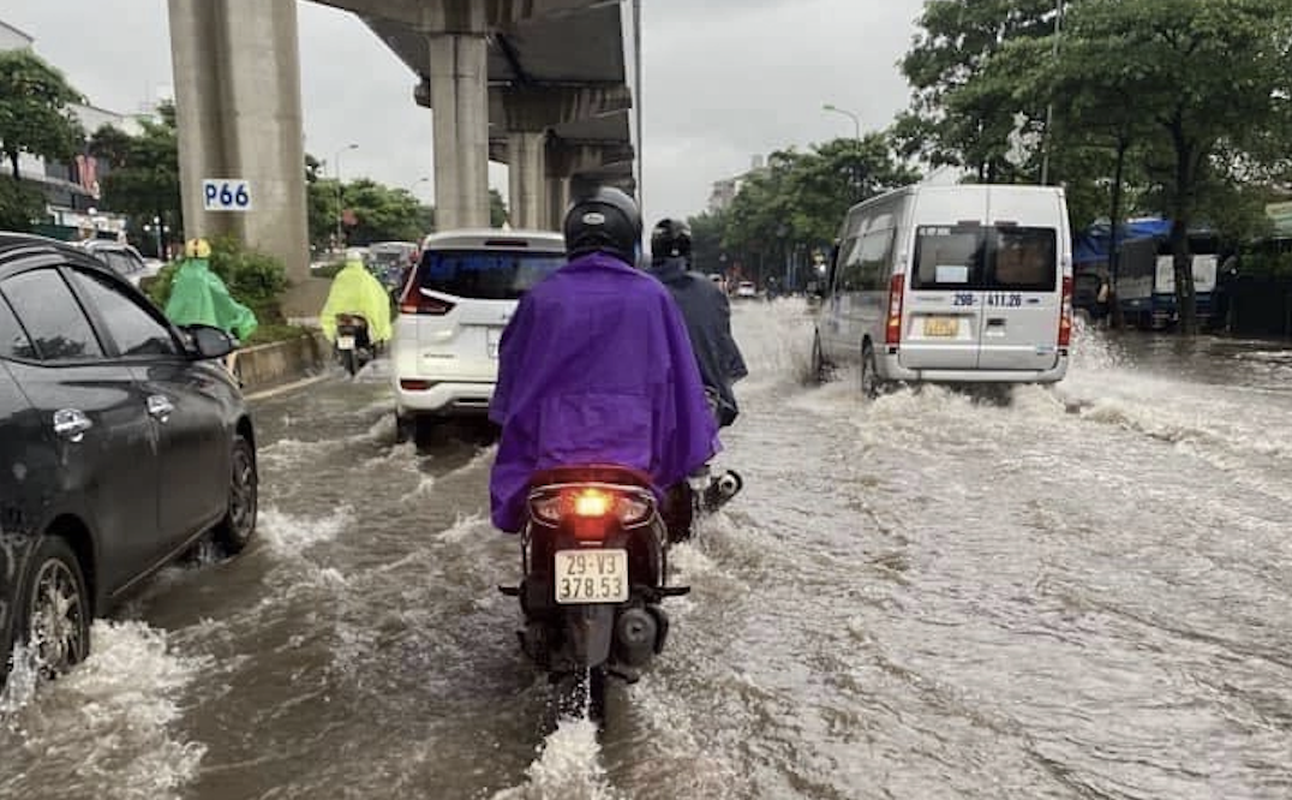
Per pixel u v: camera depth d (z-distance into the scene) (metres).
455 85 29.14
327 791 3.21
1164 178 30.20
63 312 4.20
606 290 3.51
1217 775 3.34
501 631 4.64
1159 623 4.71
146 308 5.07
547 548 3.50
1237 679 4.09
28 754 3.36
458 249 8.95
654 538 3.57
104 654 4.01
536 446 3.50
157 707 3.75
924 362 11.45
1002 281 11.35
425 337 8.80
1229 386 13.94
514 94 48.19
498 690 4.00
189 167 18.39
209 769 3.33
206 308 10.02
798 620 4.74
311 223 76.38
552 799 3.16
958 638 4.52
